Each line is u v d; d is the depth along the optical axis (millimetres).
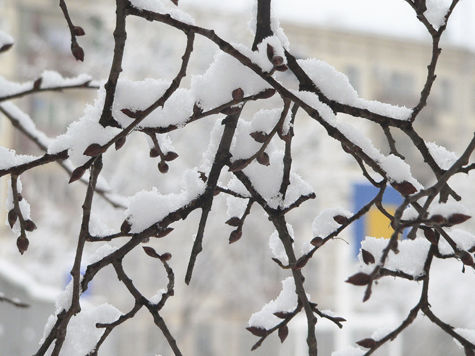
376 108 2230
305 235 16609
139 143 14617
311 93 2111
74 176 2008
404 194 1964
